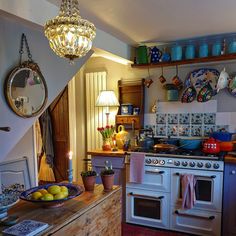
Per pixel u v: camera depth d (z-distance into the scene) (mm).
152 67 3293
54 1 1954
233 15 2279
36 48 2094
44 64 2180
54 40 1354
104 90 3529
